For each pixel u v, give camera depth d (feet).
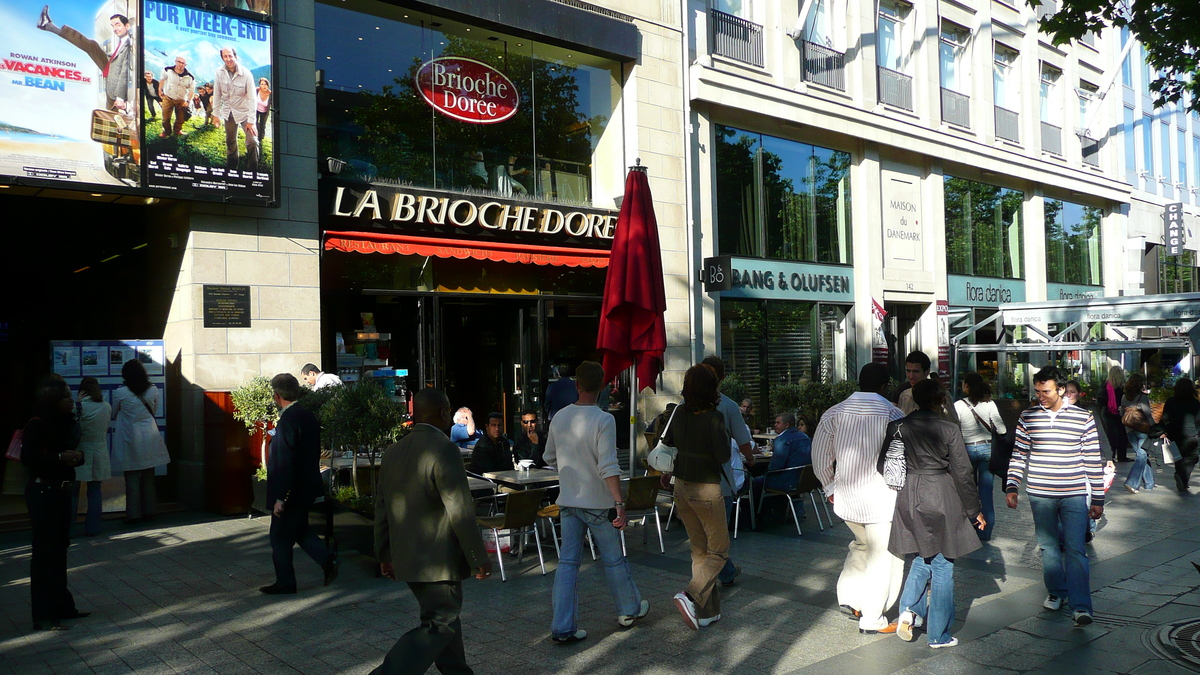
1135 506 35.88
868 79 61.87
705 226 51.42
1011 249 78.28
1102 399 53.16
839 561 26.11
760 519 31.76
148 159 30.99
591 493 18.88
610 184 48.75
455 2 40.78
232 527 31.01
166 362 35.19
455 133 42.47
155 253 36.19
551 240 45.27
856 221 62.64
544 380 45.14
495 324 44.45
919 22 67.10
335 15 38.29
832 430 19.75
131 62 30.66
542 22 43.93
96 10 29.94
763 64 55.16
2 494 34.73
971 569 24.73
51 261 38.81
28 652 18.08
